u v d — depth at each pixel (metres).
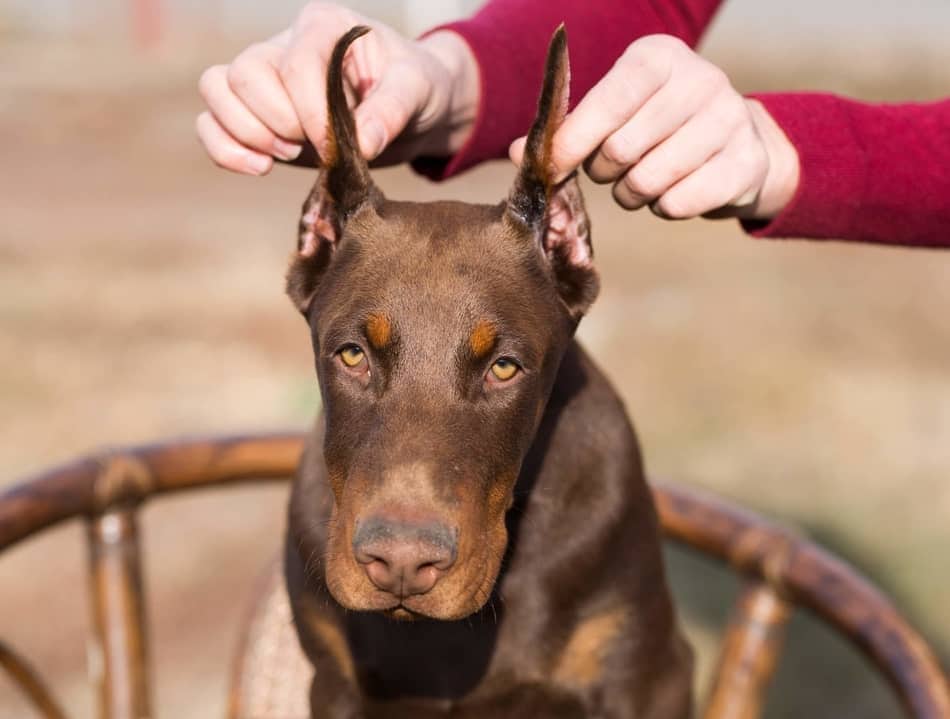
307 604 3.32
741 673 3.86
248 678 3.93
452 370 2.77
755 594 3.87
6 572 7.89
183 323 12.01
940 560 8.04
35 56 31.33
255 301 12.73
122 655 3.94
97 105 24.16
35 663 7.02
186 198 17.50
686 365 11.16
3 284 13.08
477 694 3.36
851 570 3.74
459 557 2.62
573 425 3.33
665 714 3.50
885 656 3.50
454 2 35.97
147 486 3.95
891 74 27.11
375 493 2.61
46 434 9.58
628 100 2.58
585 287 3.08
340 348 2.85
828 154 2.90
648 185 2.65
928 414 10.36
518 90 3.41
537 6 3.53
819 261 14.80
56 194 17.53
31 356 10.93
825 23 41.97
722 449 9.60
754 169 2.70
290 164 3.20
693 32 3.70
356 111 2.98
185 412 9.99
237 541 8.40
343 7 3.12
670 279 13.83
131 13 38.94
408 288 2.83
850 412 10.30
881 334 12.20
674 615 3.58
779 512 8.66
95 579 3.94
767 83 25.98
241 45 35.84
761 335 11.98
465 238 2.96
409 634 3.29
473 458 2.73
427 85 3.11
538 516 3.27
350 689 3.37
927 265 14.75
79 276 13.39
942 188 2.96
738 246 15.34
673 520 3.98
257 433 4.13
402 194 17.28
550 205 3.04
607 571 3.31
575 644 3.33
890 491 8.98
